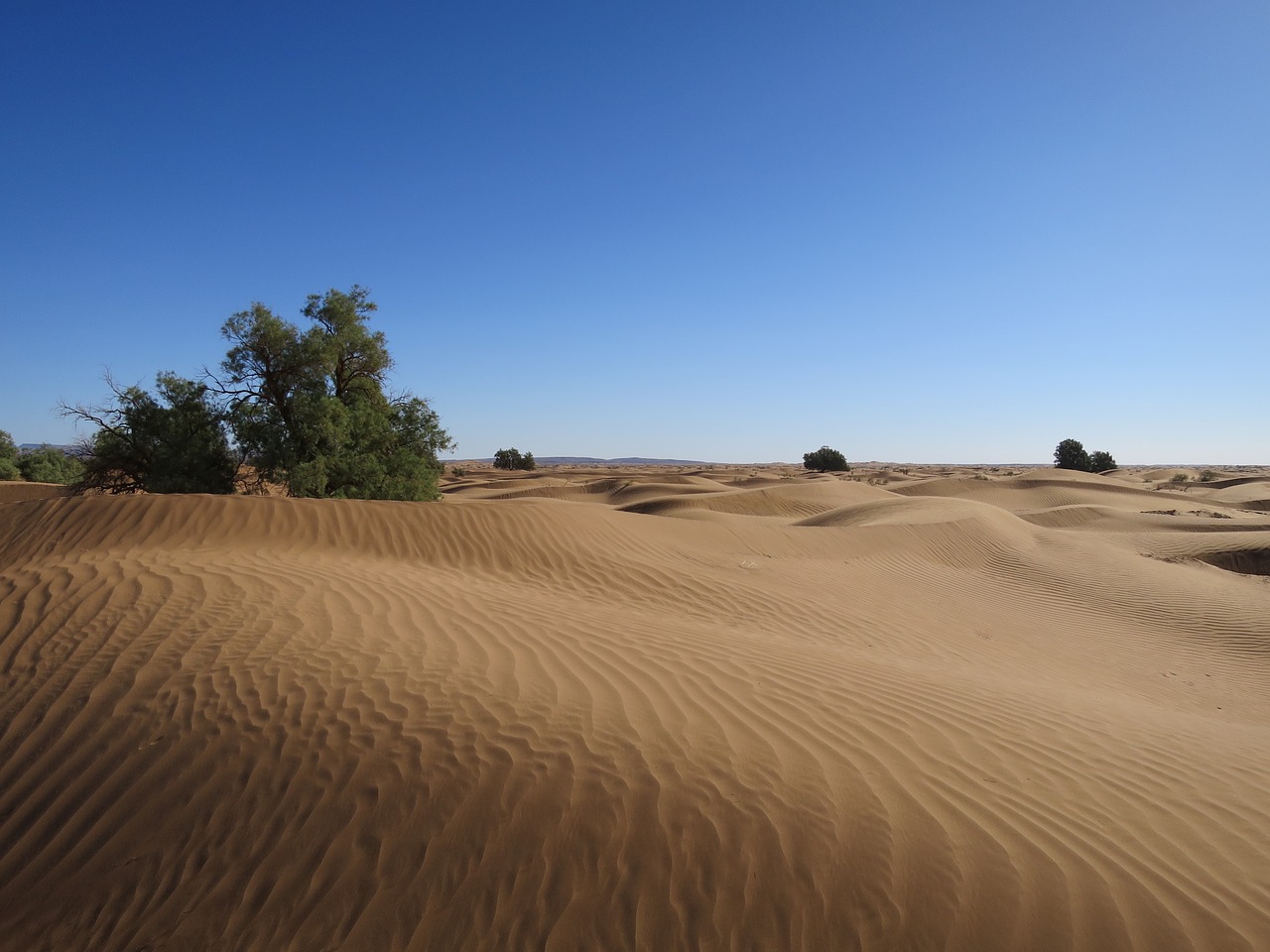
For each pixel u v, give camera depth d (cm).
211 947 341
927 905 337
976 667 942
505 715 492
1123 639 1277
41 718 517
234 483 2108
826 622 1106
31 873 392
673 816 390
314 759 443
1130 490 4656
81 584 784
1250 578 1778
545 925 336
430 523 1308
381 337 2262
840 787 427
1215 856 384
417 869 367
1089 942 318
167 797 427
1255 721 859
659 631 781
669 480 4978
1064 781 465
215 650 604
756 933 328
